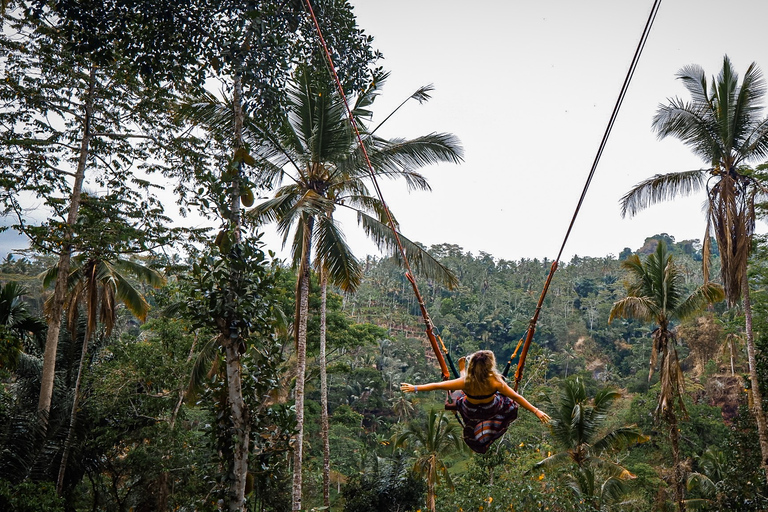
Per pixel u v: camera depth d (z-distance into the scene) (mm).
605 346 116188
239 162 10914
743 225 20750
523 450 25297
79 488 22250
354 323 35781
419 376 91938
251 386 10961
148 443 22125
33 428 14812
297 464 18562
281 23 12211
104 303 21203
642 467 40906
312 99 17078
